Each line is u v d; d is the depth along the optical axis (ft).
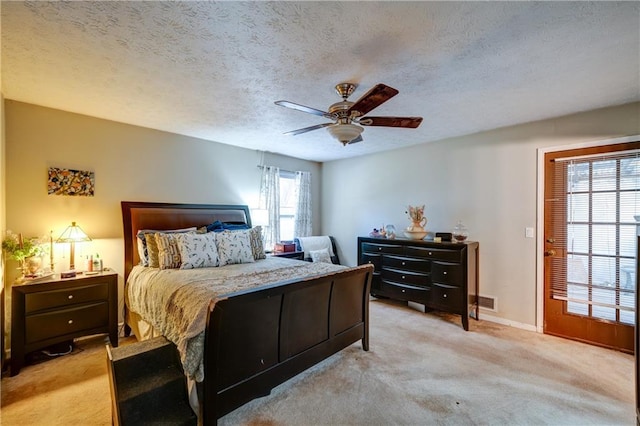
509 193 11.71
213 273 8.81
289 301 7.17
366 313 9.47
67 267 10.05
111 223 10.99
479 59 6.59
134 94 8.59
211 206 13.66
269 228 15.99
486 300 12.28
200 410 5.92
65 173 10.02
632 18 5.13
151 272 9.40
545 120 10.82
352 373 8.09
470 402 6.86
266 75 7.38
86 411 6.60
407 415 6.43
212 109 9.82
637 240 5.39
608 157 9.59
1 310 8.35
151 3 4.78
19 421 6.26
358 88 8.17
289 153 16.62
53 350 9.27
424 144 14.40
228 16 5.13
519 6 4.84
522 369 8.29
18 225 9.21
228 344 6.08
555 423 6.19
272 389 7.31
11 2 4.71
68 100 9.09
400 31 5.55
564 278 10.46
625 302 9.36
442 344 9.90
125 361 6.26
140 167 11.71
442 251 12.03
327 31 5.56
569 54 6.36
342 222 18.22
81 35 5.69
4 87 8.12
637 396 5.38
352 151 16.16
